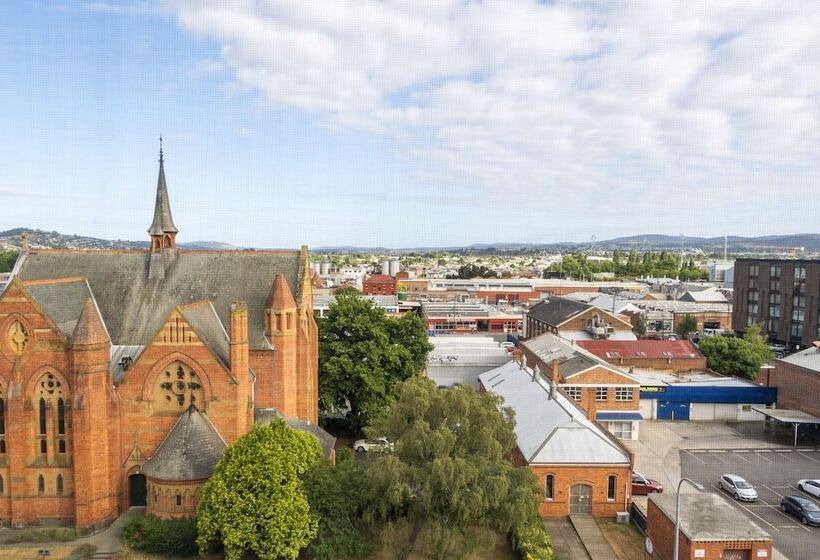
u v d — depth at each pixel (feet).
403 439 127.03
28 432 142.00
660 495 138.00
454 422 133.69
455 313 500.74
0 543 136.05
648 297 578.25
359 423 221.46
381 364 217.56
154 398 148.46
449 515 123.03
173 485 137.08
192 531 132.87
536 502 134.00
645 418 259.19
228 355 155.53
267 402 169.07
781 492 177.17
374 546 134.41
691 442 226.58
